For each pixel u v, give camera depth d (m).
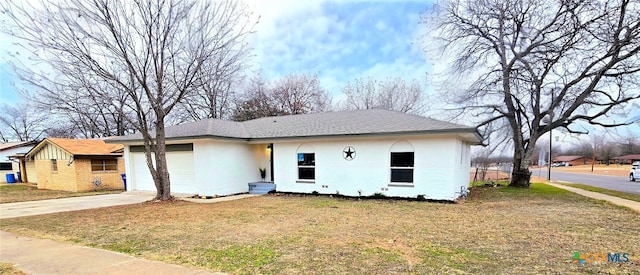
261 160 13.91
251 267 4.00
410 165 10.43
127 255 4.56
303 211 8.34
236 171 12.54
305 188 12.16
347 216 7.56
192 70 10.97
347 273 3.78
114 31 9.64
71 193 14.12
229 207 9.14
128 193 13.38
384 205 9.36
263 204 9.72
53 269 3.96
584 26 12.23
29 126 34.88
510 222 6.73
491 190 14.10
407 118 11.85
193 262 4.21
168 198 10.79
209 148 11.53
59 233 6.09
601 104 14.05
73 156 15.41
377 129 10.67
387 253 4.55
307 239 5.38
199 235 5.75
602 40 12.10
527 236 5.50
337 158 11.55
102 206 9.74
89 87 9.74
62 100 9.91
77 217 7.81
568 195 11.86
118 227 6.57
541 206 9.08
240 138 12.26
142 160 14.12
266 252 4.63
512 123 16.31
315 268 3.95
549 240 5.23
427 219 7.14
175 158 12.95
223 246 4.98
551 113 14.66
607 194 12.27
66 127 30.81
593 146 53.91
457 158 10.26
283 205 9.48
